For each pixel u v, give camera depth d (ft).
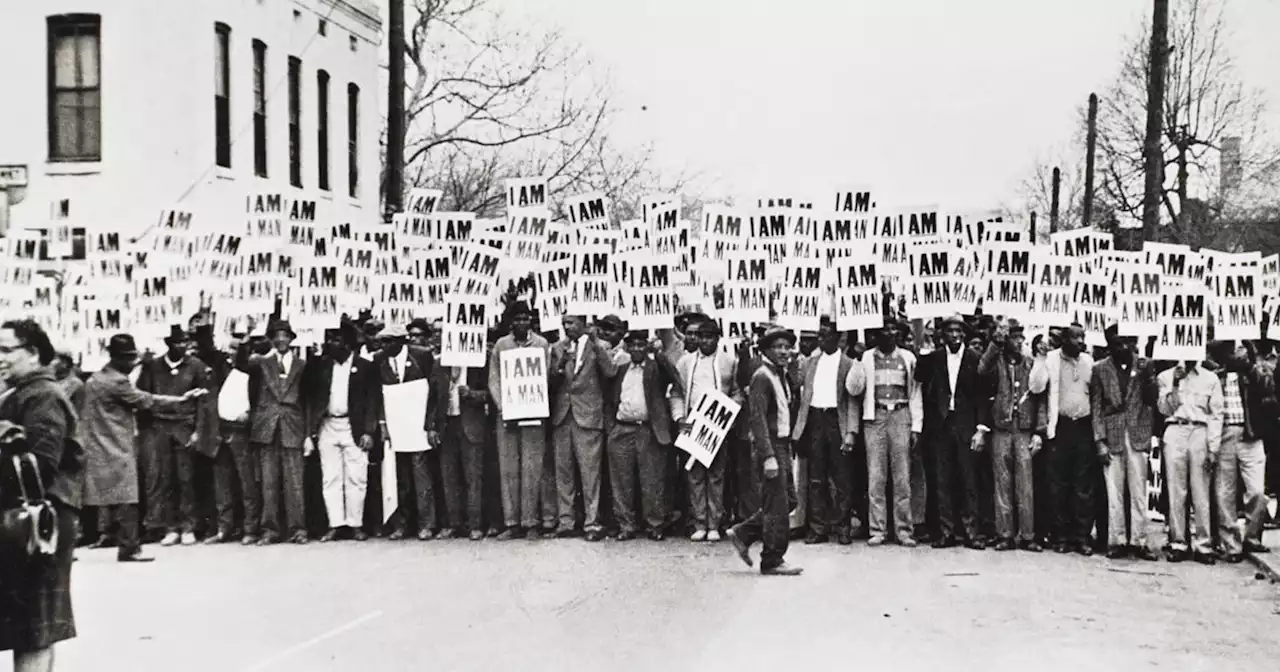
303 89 102.63
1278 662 31.68
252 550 51.06
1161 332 48.34
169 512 54.08
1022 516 50.01
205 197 88.74
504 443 52.80
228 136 92.38
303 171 102.47
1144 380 48.73
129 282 62.34
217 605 38.91
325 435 53.42
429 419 52.60
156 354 59.00
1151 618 36.94
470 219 59.21
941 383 50.39
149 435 53.72
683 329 56.70
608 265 53.26
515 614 36.81
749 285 56.34
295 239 63.52
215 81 90.53
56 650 33.12
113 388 48.67
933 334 55.31
